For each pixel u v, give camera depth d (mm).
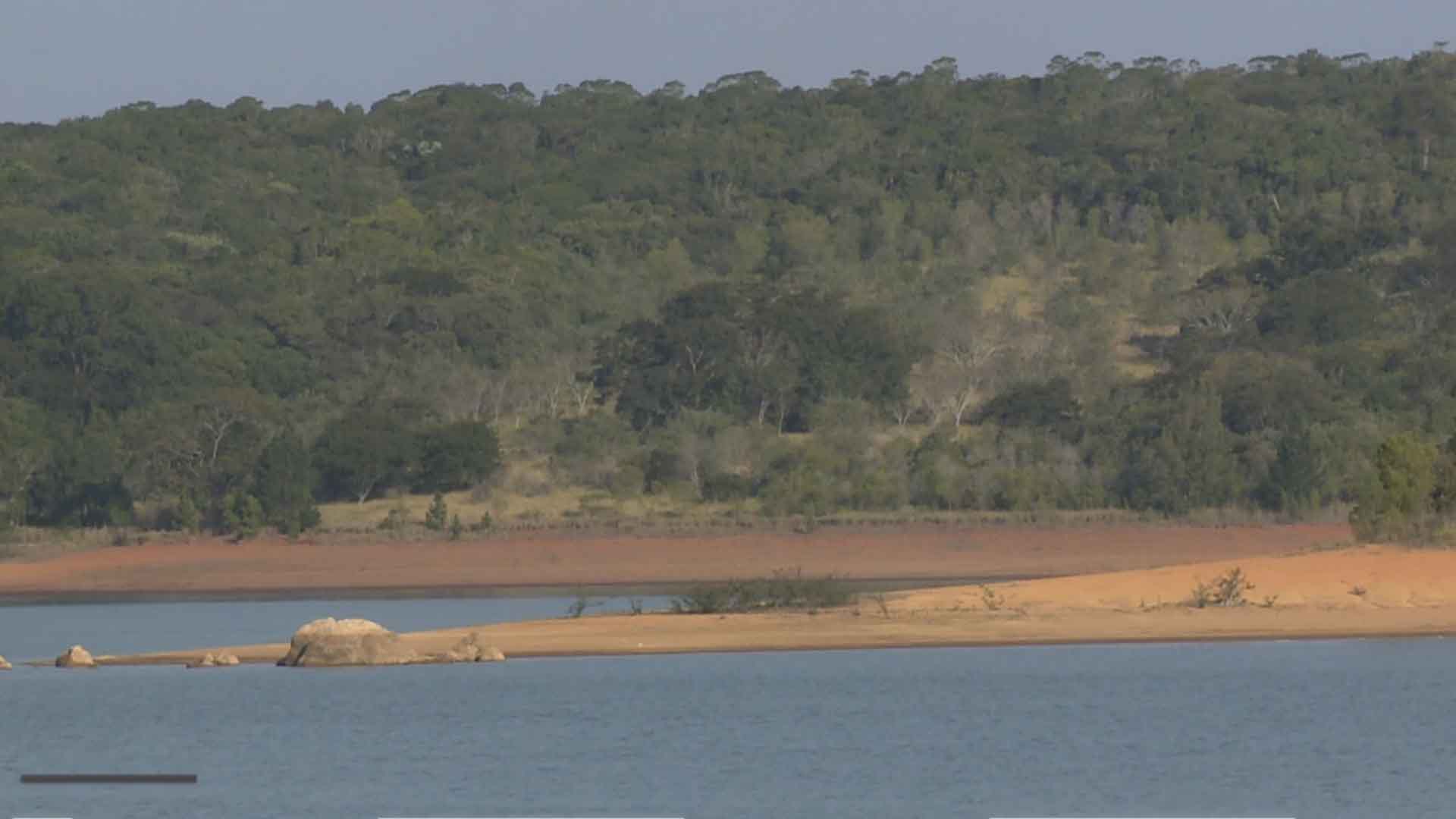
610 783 157000
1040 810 145500
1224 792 150375
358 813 147500
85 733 184750
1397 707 186500
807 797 150750
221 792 156250
